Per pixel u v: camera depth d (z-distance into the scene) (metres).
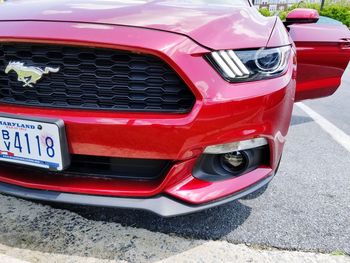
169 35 1.40
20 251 1.58
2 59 1.51
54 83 1.46
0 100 1.55
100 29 1.41
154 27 1.43
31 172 1.63
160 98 1.42
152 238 1.71
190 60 1.38
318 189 2.24
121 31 1.40
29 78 1.47
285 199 2.10
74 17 1.49
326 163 2.65
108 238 1.70
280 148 1.64
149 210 1.45
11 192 1.57
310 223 1.87
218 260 1.57
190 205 1.46
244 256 1.60
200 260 1.57
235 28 1.55
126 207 1.46
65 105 1.47
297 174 2.44
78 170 1.58
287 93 1.55
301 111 4.21
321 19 3.17
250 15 1.80
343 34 2.84
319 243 1.71
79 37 1.37
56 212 1.90
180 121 1.38
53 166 1.50
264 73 1.48
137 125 1.39
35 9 1.66
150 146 1.41
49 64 1.45
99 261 1.55
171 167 1.44
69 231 1.74
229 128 1.42
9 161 1.60
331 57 2.79
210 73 1.40
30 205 1.95
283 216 1.92
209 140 1.41
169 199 1.46
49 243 1.65
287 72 1.59
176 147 1.40
